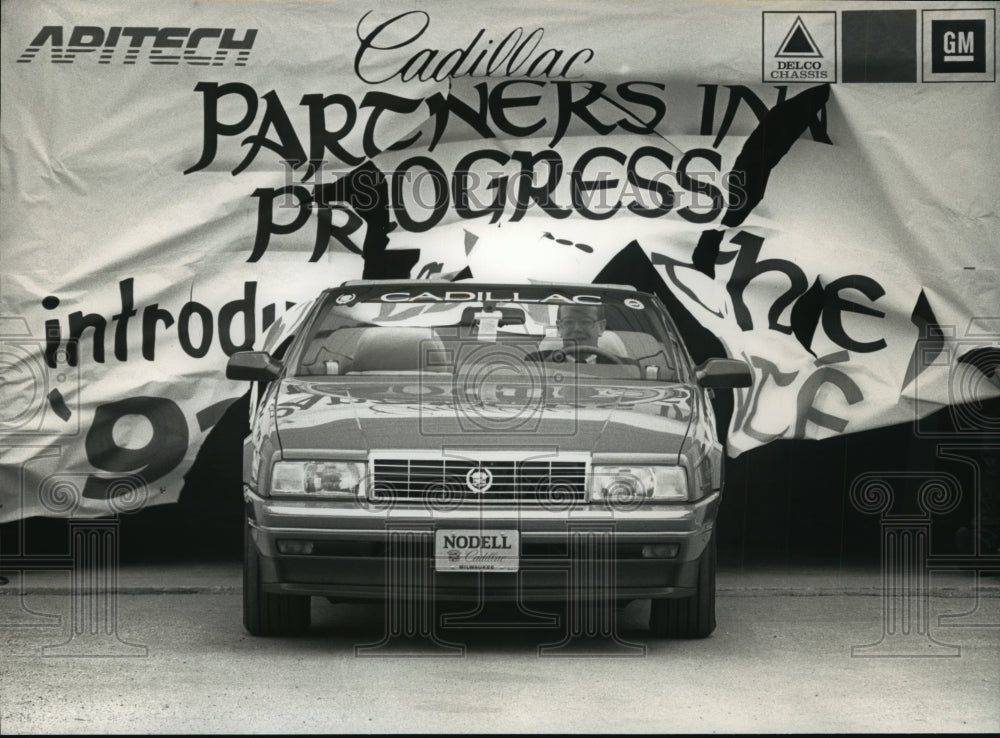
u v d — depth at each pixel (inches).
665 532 499.8
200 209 706.8
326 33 712.4
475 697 455.8
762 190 724.0
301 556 502.3
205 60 706.8
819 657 525.0
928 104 720.3
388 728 416.2
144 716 429.1
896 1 720.3
